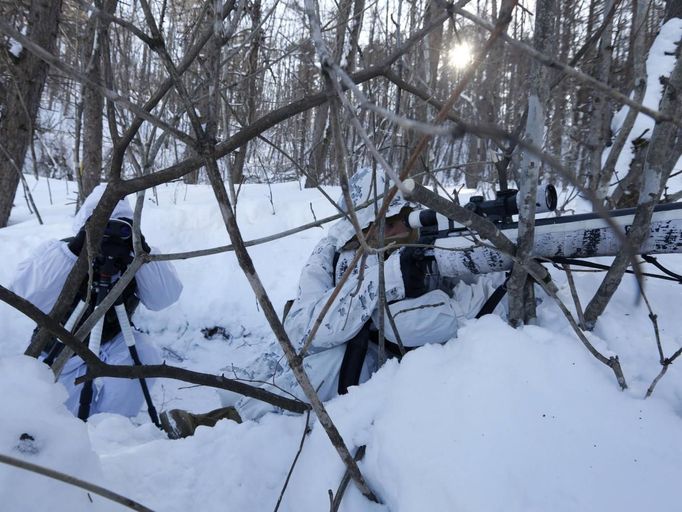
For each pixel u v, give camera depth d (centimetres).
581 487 105
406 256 173
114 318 261
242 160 301
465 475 109
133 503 81
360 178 197
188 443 153
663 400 123
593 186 244
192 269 420
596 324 155
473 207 157
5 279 394
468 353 132
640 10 171
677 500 101
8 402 100
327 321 178
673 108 122
